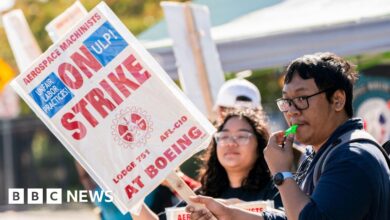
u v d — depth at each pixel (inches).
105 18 167.0
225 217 163.3
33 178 810.2
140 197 164.1
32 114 768.9
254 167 213.9
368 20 284.0
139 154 164.7
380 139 363.9
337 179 147.0
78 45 167.0
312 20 296.4
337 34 286.7
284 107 157.2
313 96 154.8
